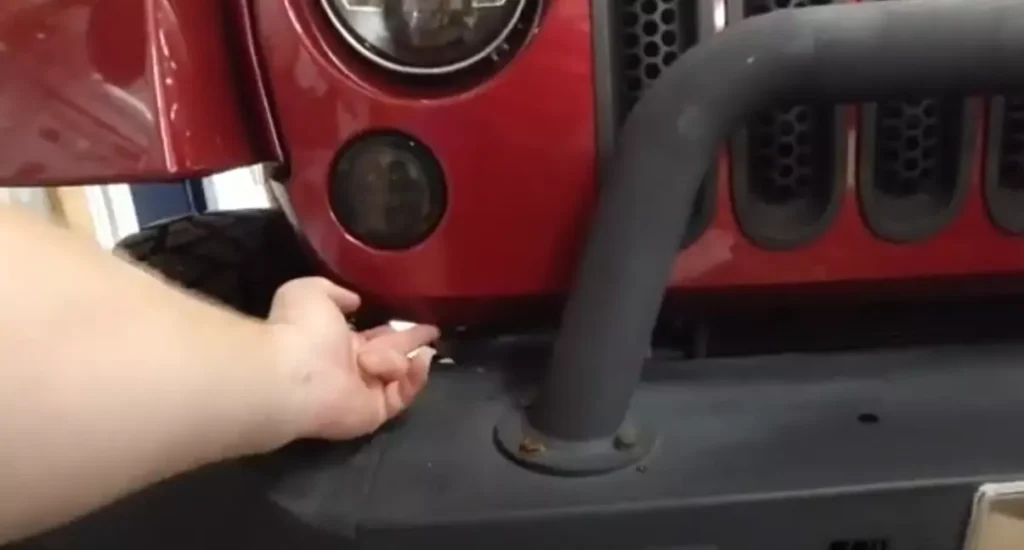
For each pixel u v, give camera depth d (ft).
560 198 1.87
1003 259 1.95
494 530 1.59
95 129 1.73
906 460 1.65
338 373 1.69
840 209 1.91
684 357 2.13
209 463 1.52
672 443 1.74
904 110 1.92
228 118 1.87
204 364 1.36
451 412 1.90
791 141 1.93
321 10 1.85
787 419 1.80
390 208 1.89
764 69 1.60
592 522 1.59
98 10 1.71
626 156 1.67
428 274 1.91
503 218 1.88
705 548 1.60
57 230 1.32
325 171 1.89
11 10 1.72
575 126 1.84
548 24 1.82
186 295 1.49
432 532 1.60
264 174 2.25
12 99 1.73
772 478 1.62
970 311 2.18
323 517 1.64
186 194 4.92
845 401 1.86
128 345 1.26
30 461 1.16
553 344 1.87
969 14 1.55
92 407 1.20
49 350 1.18
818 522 1.59
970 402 1.83
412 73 1.83
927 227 1.92
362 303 1.99
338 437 1.72
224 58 1.88
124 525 1.73
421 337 1.94
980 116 1.89
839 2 1.87
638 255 1.67
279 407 1.53
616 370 1.70
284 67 1.87
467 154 1.85
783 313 2.15
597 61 1.83
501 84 1.83
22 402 1.15
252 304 2.30
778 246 1.92
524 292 1.91
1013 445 1.68
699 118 1.63
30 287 1.19
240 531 1.71
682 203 1.67
